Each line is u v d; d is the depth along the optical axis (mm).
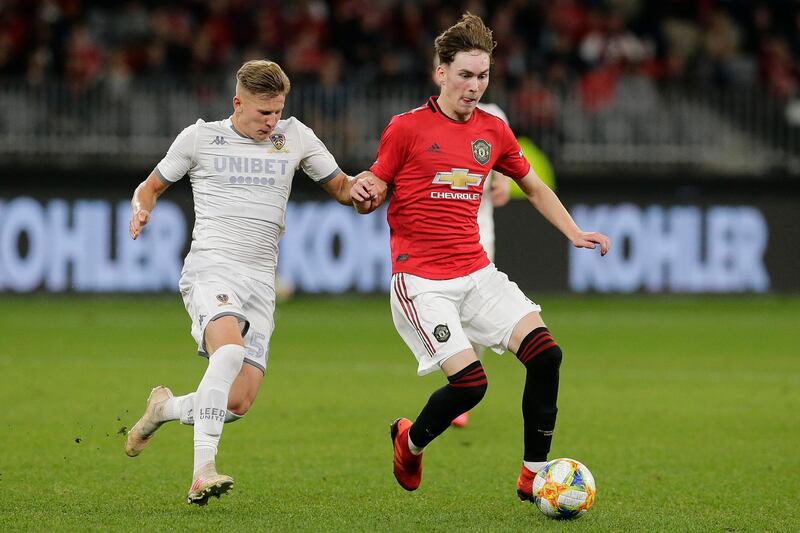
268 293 21562
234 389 21078
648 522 19781
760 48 80562
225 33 74688
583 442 28484
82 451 26562
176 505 20906
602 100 69438
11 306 61375
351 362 43594
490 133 21281
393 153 20844
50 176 63656
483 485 23297
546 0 78438
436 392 20641
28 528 18781
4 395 34844
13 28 71688
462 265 20906
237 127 21297
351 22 74750
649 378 40031
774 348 48781
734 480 23938
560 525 19406
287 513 20266
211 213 21234
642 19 81062
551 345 20328
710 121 70062
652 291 67688
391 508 20922
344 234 64812
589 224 67625
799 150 70250
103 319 56906
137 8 74938
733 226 68000
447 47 20641
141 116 66750
